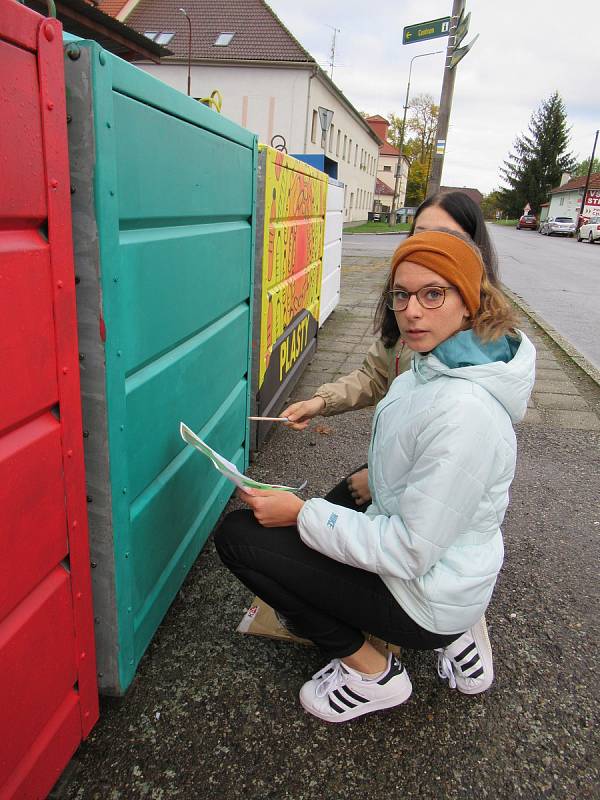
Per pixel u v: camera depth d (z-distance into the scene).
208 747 1.84
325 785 1.75
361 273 13.59
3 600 1.26
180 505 2.27
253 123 27.61
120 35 6.87
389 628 1.77
